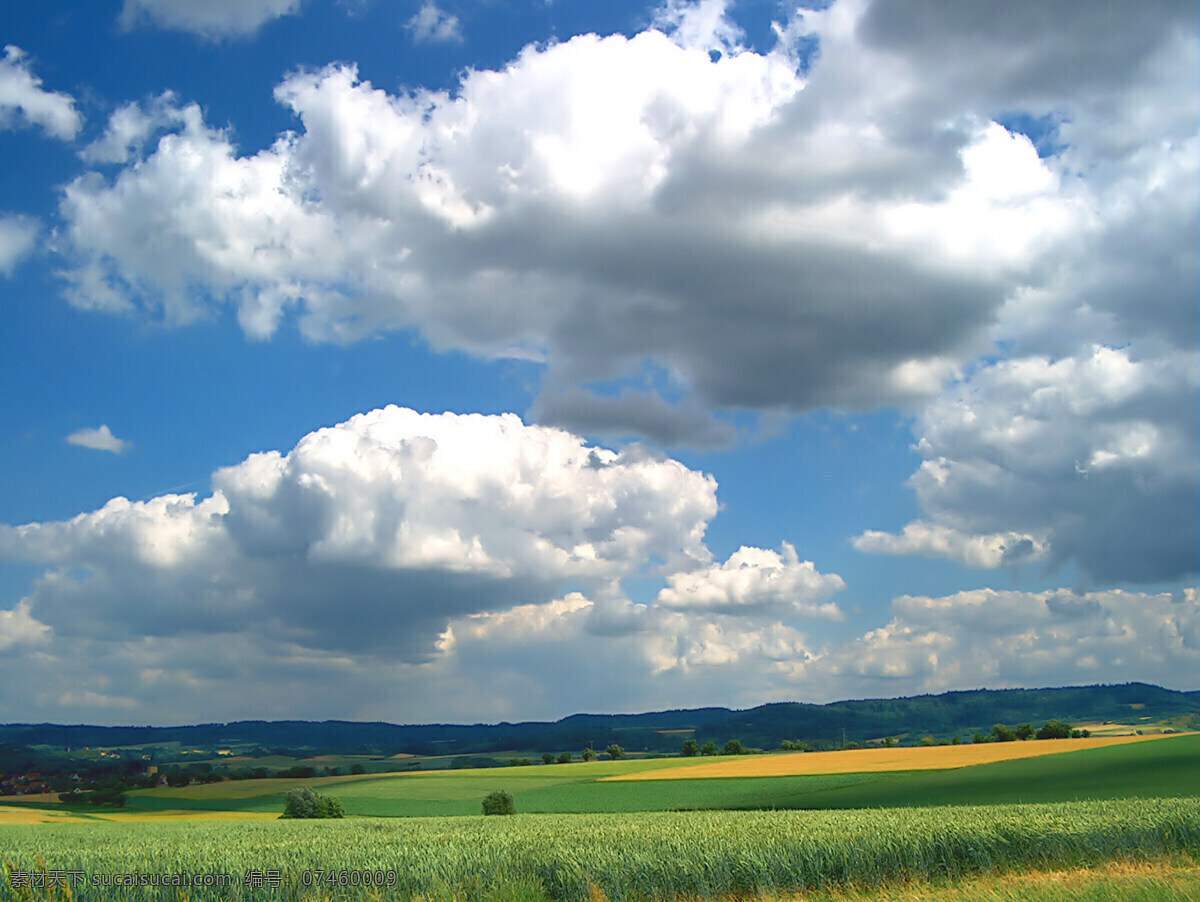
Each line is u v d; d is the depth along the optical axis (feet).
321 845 80.12
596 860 57.67
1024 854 63.82
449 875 56.03
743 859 58.39
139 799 331.57
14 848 94.43
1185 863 61.26
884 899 53.52
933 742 501.97
